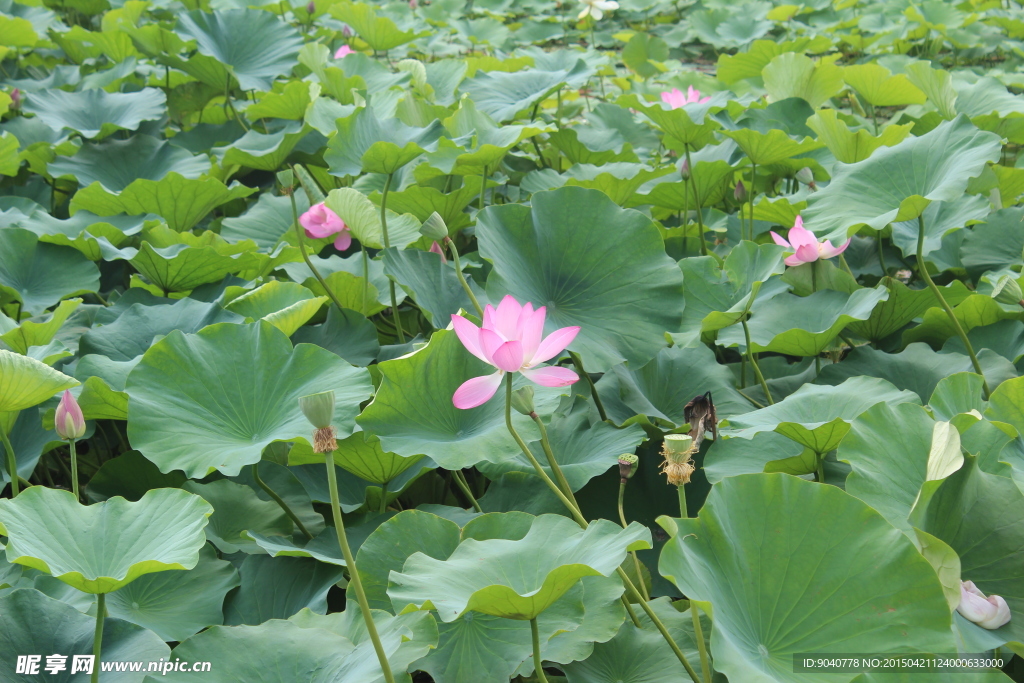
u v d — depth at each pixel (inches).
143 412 86.7
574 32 434.6
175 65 215.3
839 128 150.8
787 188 183.8
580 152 183.0
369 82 223.8
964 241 141.3
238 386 92.6
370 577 77.6
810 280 122.6
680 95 191.8
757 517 64.2
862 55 364.5
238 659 66.5
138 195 150.6
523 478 94.8
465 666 69.3
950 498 69.4
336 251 161.9
